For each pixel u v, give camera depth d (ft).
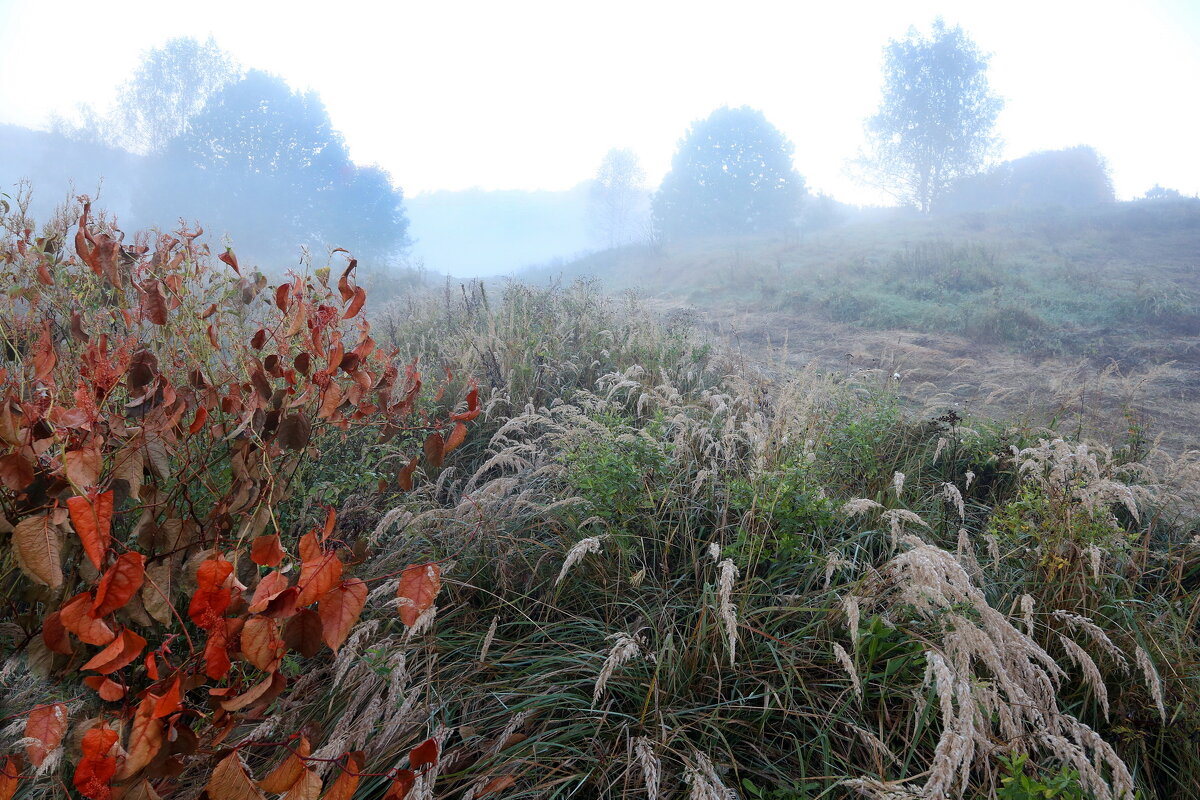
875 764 7.19
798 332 43.47
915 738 7.04
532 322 25.57
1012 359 33.53
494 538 10.51
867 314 45.65
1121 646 9.01
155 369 5.85
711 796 6.12
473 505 10.77
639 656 8.52
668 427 14.30
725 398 16.30
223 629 4.44
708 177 122.52
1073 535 10.13
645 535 11.26
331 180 116.06
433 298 33.65
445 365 19.49
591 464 11.16
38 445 4.83
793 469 10.64
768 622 9.16
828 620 8.77
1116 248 62.75
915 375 29.94
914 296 49.65
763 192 120.06
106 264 6.26
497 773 6.95
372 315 36.60
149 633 6.68
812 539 11.12
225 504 6.08
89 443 4.83
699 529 11.41
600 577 10.12
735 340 37.17
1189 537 12.64
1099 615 9.36
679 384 20.17
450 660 8.92
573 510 11.34
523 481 12.44
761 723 7.86
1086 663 7.45
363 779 6.66
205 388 6.59
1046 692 7.32
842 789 7.08
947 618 7.77
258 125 110.42
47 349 5.37
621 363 21.70
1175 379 28.55
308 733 5.05
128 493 5.26
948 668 6.61
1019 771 6.30
